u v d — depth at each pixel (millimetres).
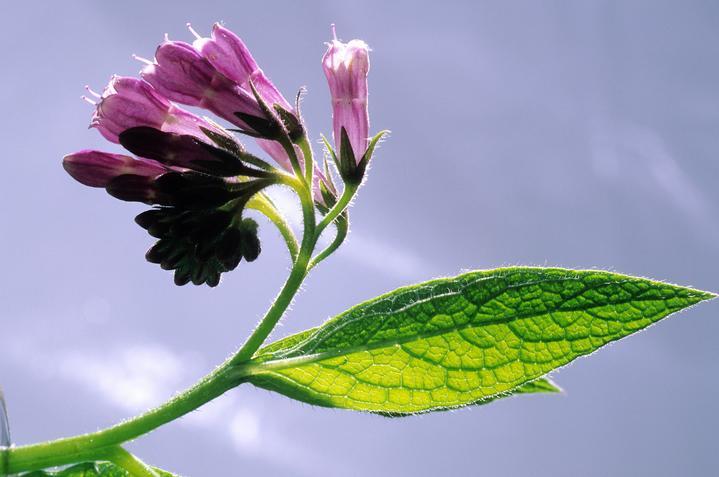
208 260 273
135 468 255
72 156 272
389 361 263
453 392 262
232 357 262
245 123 271
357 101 275
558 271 259
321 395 263
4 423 250
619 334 257
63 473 254
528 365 260
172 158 267
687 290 256
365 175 269
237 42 277
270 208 275
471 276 262
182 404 258
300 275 264
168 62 272
